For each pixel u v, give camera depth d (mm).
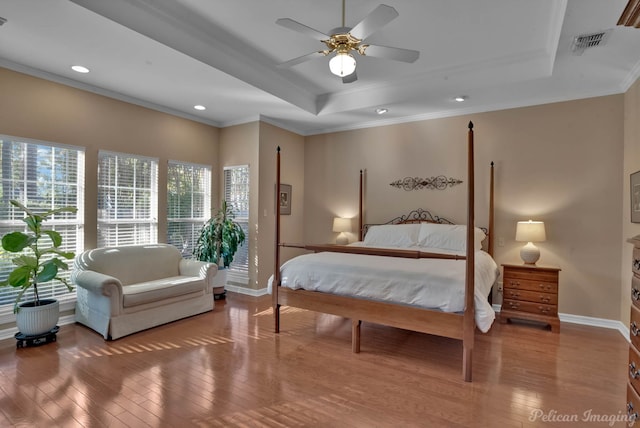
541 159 3992
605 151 3672
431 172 4695
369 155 5203
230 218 5137
